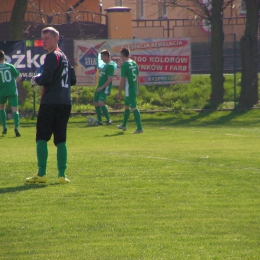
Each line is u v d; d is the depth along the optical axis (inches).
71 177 1204.5
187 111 3339.1
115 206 954.7
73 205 960.9
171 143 1988.2
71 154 1606.8
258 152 1644.9
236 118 3107.8
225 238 787.4
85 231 818.8
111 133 2395.4
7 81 2274.9
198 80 3902.6
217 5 3545.8
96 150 1752.0
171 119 3100.4
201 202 986.7
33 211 924.6
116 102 3538.4
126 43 3314.5
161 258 704.4
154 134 2338.8
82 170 1288.1
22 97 3267.7
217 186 1122.0
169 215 900.0
